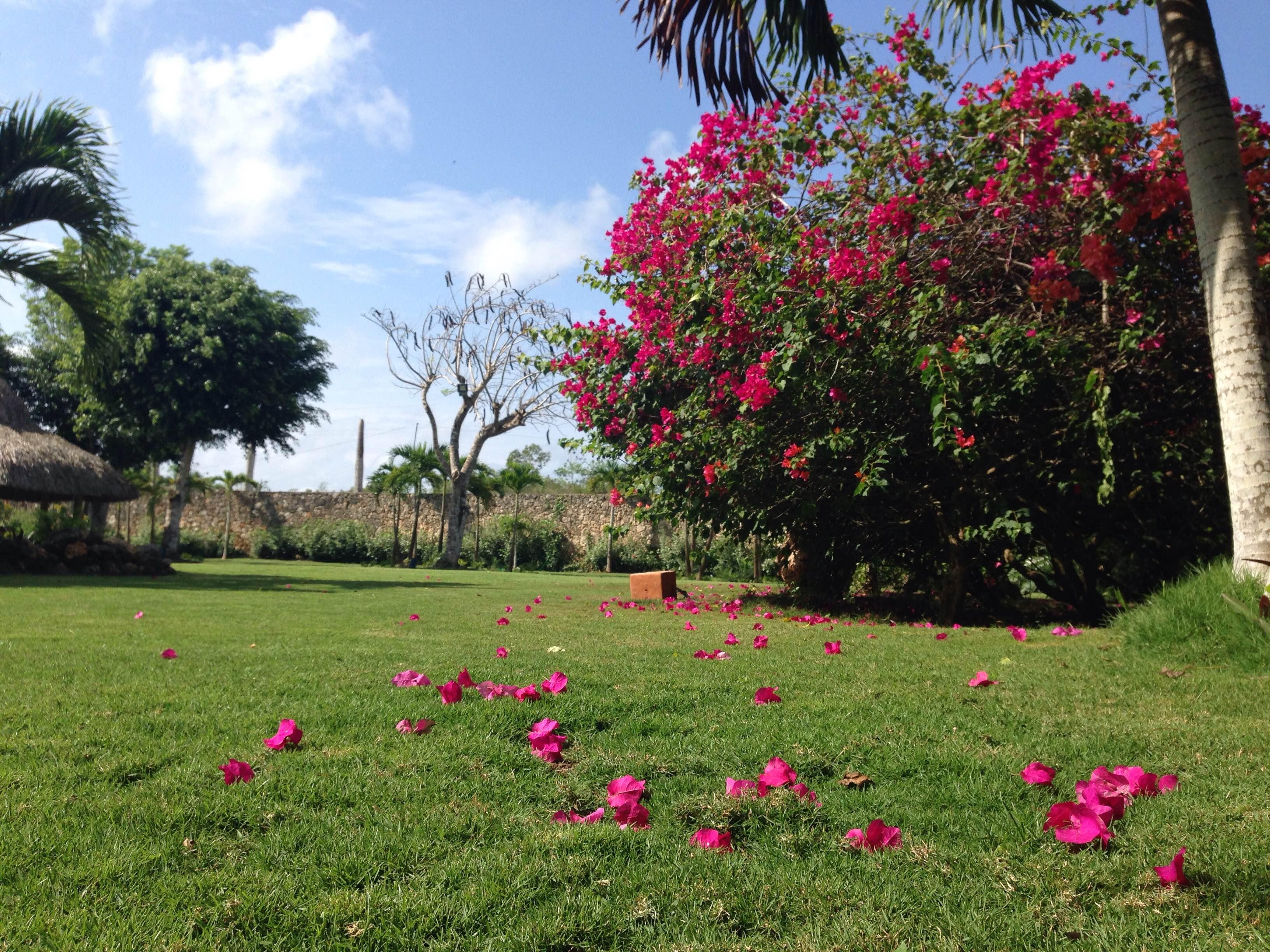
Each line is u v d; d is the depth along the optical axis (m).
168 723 2.88
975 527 7.29
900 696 3.51
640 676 3.98
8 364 27.89
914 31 6.56
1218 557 6.55
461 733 2.77
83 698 3.29
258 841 1.87
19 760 2.42
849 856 1.82
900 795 2.20
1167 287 6.03
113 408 25.42
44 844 1.80
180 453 27.69
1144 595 7.72
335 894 1.60
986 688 3.69
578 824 1.98
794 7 5.59
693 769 2.45
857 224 6.57
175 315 25.23
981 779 2.30
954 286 6.57
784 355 6.48
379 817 2.01
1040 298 5.73
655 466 8.61
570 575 22.50
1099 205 5.90
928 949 1.41
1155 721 2.95
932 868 1.74
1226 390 4.53
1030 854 1.80
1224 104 4.62
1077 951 1.40
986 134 5.83
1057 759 2.48
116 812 2.00
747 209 7.18
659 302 8.23
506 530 29.31
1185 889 1.60
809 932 1.47
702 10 5.75
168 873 1.69
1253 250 4.52
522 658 4.61
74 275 12.84
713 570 23.59
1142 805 2.05
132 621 6.68
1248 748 2.56
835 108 6.89
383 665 4.28
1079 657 4.59
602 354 9.39
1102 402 5.63
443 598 10.63
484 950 1.42
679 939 1.46
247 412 25.95
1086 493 7.03
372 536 31.09
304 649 4.94
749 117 6.90
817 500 7.76
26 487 14.45
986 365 5.84
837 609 8.84
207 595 10.20
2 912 1.51
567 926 1.48
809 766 2.42
